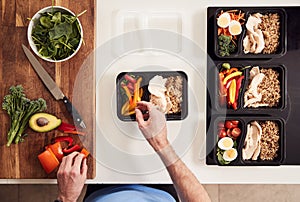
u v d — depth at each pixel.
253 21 1.88
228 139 1.89
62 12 1.87
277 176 1.92
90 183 1.91
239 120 1.88
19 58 1.88
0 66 1.88
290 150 1.92
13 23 1.88
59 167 1.80
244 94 1.89
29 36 1.86
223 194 2.31
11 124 1.88
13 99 1.88
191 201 1.78
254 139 1.89
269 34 1.89
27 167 1.88
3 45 1.88
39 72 1.88
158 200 1.83
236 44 1.89
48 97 1.88
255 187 2.31
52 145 1.85
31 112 1.87
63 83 1.88
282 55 1.88
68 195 1.80
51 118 1.87
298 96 1.92
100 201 1.80
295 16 1.91
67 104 1.87
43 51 1.87
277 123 1.89
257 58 1.88
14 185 2.31
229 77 1.89
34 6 1.88
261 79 1.89
